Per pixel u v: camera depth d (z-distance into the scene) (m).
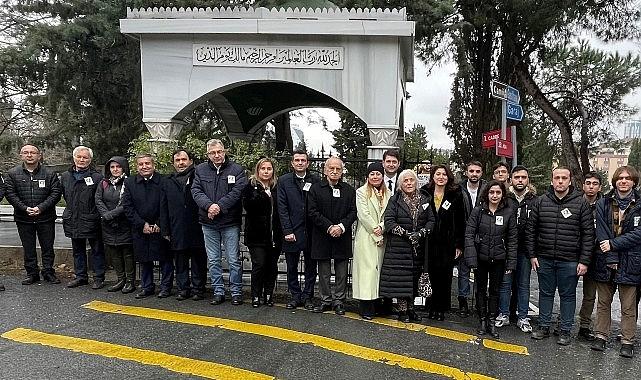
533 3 14.25
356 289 5.61
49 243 6.71
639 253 4.84
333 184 5.65
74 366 4.21
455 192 5.69
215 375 4.11
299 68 7.41
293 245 5.77
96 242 6.48
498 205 5.37
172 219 5.97
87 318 5.39
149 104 7.70
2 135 21.08
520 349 4.98
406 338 5.12
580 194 5.21
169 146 7.64
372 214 5.67
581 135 18.62
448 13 12.51
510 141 7.49
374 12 7.20
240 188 5.84
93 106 12.88
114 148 13.23
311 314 5.75
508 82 16.27
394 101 7.32
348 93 7.39
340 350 4.71
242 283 6.54
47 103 13.23
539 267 5.32
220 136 12.23
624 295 4.93
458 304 6.34
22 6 11.82
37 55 11.11
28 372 4.07
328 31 7.17
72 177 6.46
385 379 4.15
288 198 5.75
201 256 6.18
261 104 11.30
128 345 4.69
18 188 6.50
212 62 7.52
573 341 5.28
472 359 4.66
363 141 17.34
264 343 4.82
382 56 7.29
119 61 12.34
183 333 5.02
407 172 5.54
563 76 19.22
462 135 17.12
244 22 7.25
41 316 5.41
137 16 7.51
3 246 7.73
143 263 6.20
